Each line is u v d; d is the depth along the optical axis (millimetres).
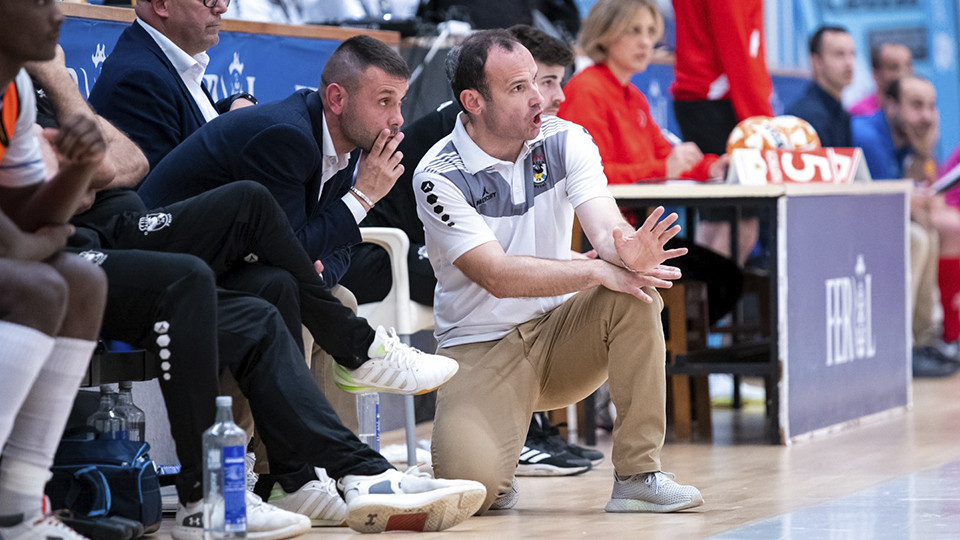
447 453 10023
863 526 9062
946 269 22438
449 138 10477
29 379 7109
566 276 9688
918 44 25422
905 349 16922
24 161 7719
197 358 8172
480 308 10484
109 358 8625
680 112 17625
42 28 7289
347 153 10102
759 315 16969
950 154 25125
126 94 10609
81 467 8477
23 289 7082
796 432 14195
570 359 10211
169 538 8812
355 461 8750
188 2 10812
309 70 14453
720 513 9781
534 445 12500
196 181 9609
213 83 13180
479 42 10141
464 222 10117
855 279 15562
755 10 17203
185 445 8266
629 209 15648
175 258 8297
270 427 8602
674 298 14453
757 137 15141
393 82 9805
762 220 19344
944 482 11133
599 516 9805
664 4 21906
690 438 14703
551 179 10484
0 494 7453
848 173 15602
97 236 8805
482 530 9203
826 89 21281
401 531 8984
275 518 8367
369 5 16188
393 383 9266
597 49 15516
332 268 10273
